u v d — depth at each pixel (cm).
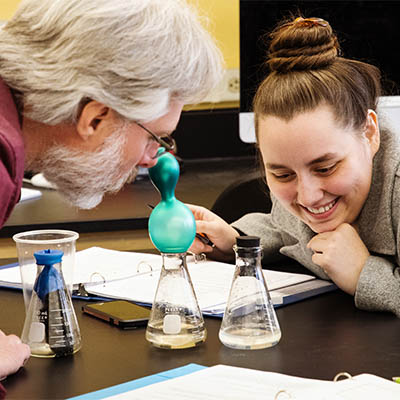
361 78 174
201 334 142
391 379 123
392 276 167
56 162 143
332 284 184
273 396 114
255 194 254
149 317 153
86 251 219
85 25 131
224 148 412
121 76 133
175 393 116
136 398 115
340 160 169
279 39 175
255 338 139
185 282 142
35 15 136
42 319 137
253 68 335
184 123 404
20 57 134
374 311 163
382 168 183
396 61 341
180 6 141
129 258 209
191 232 141
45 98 133
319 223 180
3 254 266
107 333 150
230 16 399
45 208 290
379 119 187
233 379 120
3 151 123
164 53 134
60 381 126
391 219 180
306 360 133
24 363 133
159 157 143
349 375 119
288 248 203
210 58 142
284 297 171
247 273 140
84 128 137
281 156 168
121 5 133
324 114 165
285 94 167
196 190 320
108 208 288
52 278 138
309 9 338
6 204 125
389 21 338
